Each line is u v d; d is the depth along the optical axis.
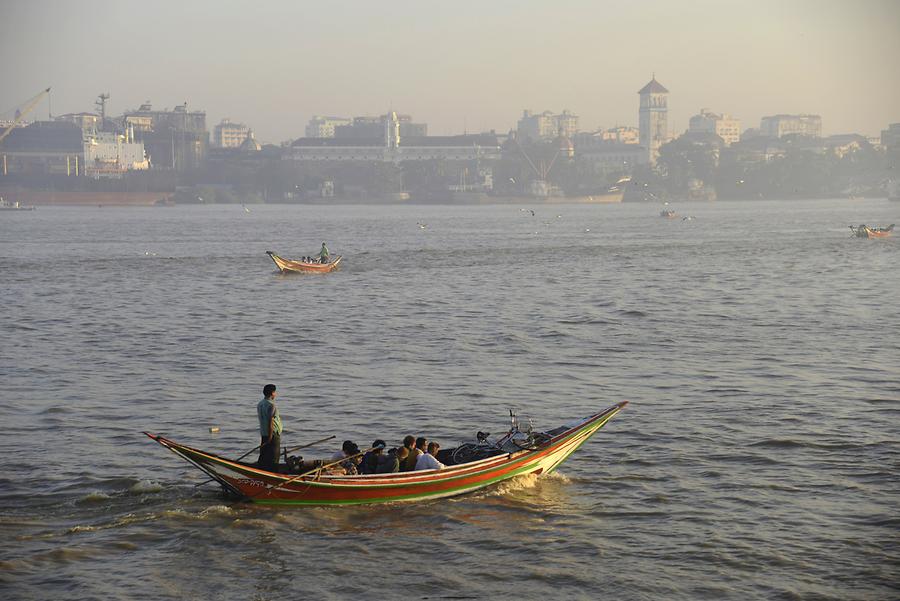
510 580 22.77
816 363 44.97
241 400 38.25
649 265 102.50
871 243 135.75
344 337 53.75
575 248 129.75
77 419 35.22
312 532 25.39
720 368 44.09
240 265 104.69
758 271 94.56
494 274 92.75
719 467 29.89
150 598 21.98
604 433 33.59
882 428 33.62
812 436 32.75
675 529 25.34
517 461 28.31
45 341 52.59
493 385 40.88
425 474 26.92
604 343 51.12
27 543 24.44
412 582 22.72
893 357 46.25
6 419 35.16
